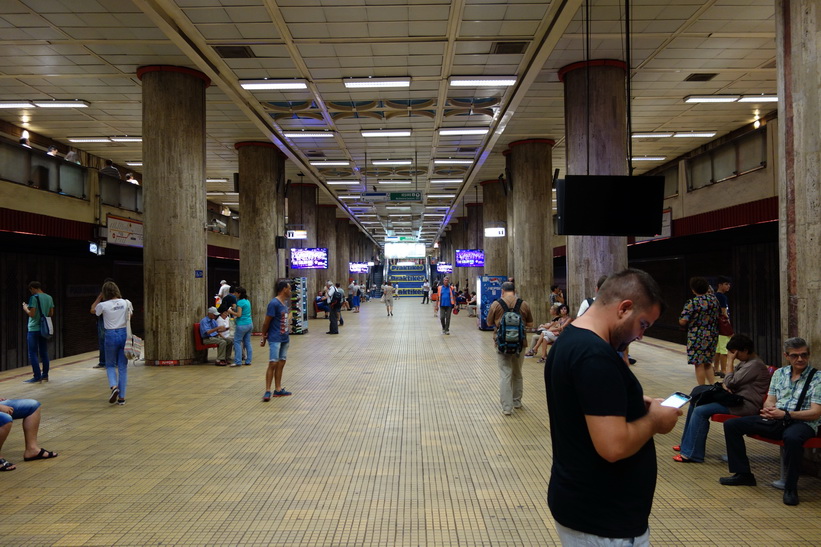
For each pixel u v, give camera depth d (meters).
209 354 12.42
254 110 13.34
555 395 1.83
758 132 10.87
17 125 15.03
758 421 4.35
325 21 8.55
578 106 11.26
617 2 8.67
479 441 5.63
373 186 24.86
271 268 17.50
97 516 3.88
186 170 10.94
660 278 17.05
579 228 6.78
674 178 14.79
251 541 3.49
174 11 8.18
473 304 26.47
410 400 7.59
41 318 9.36
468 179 23.16
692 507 3.96
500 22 8.62
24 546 3.43
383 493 4.27
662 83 12.48
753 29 9.67
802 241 4.58
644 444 1.75
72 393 8.29
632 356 11.80
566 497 1.76
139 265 17.50
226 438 5.80
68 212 12.03
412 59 10.04
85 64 10.76
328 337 16.50
